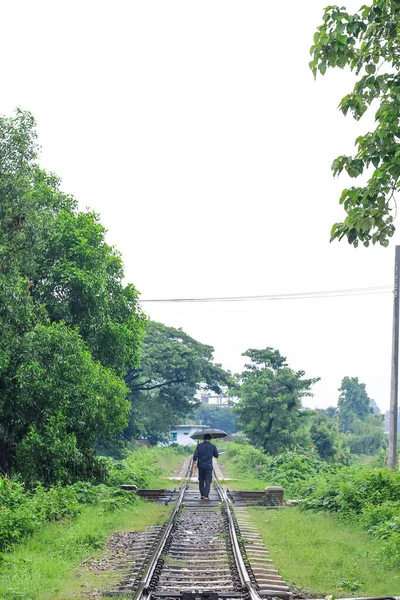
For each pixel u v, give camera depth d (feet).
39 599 28.12
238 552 36.58
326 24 29.53
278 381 176.35
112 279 89.25
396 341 75.36
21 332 66.69
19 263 65.51
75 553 38.32
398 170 29.25
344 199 30.27
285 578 32.81
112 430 79.46
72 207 87.10
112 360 87.35
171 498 72.28
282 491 70.95
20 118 63.82
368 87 31.01
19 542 40.55
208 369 214.69
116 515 53.93
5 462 69.15
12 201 63.52
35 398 65.05
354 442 276.21
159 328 216.95
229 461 173.88
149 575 30.99
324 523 51.52
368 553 37.27
